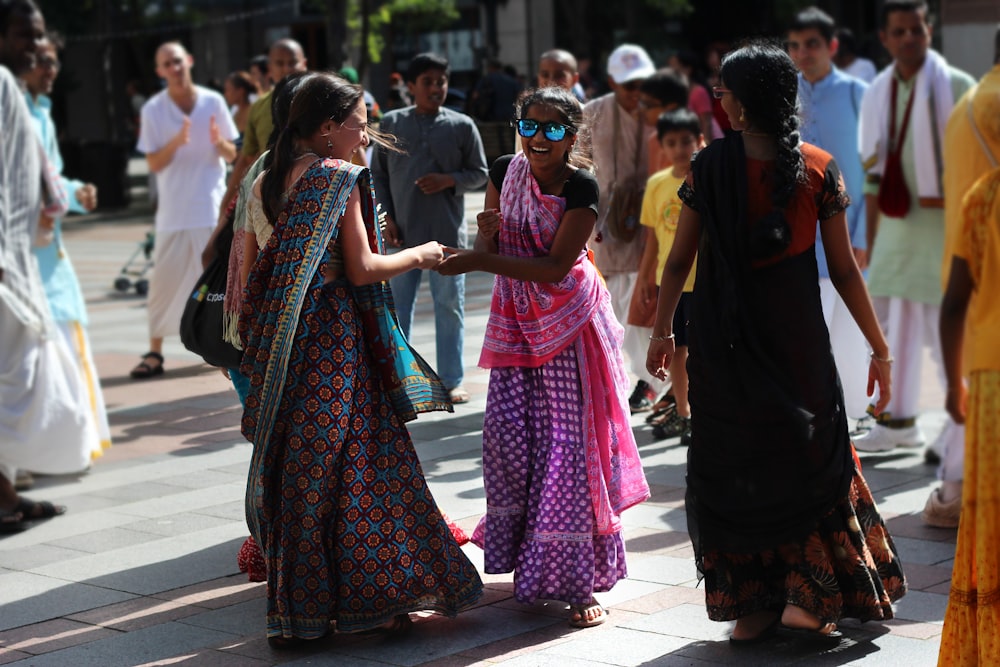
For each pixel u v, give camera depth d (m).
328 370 7.55
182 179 16.42
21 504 10.68
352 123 7.76
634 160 13.64
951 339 6.20
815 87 12.02
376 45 36.91
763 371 7.05
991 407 6.02
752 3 53.62
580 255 8.00
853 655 7.21
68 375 11.56
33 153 11.10
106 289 25.42
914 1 11.25
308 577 7.53
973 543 6.13
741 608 7.32
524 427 8.00
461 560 7.86
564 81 13.80
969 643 6.17
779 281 7.08
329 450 7.51
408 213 13.71
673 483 11.02
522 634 7.80
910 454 11.82
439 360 14.13
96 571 9.38
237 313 8.62
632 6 51.28
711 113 17.27
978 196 6.05
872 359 7.71
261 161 8.51
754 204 7.08
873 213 11.98
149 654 7.72
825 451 7.12
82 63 65.19
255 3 55.41
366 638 7.84
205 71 58.59
